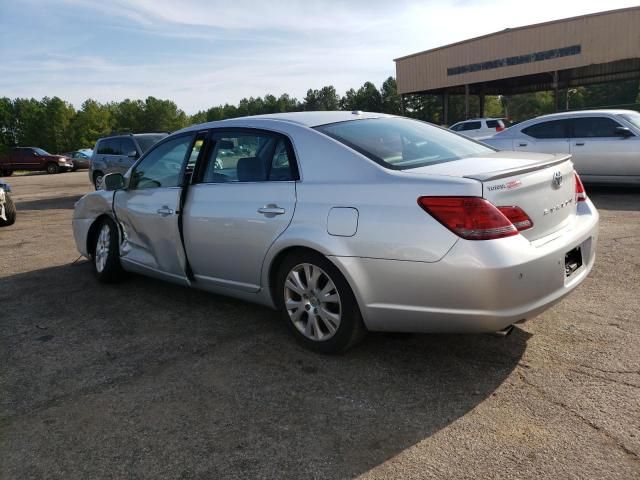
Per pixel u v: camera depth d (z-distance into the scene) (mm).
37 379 3219
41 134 78688
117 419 2725
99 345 3703
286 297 3447
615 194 9141
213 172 3922
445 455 2314
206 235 3846
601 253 5352
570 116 9391
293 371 3160
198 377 3145
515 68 25422
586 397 2697
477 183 2652
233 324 3984
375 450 2379
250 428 2592
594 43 22875
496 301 2639
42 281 5449
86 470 2332
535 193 2906
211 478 2244
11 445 2537
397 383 2957
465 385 2896
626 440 2340
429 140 3635
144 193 4488
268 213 3391
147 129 101000
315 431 2543
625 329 3467
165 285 5094
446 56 27953
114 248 4996
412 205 2793
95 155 14016
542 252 2758
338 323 3176
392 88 83438
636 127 8805
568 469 2182
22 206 13391
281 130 3535
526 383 2871
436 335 3545
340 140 3285
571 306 3926
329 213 3086
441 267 2695
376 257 2891
